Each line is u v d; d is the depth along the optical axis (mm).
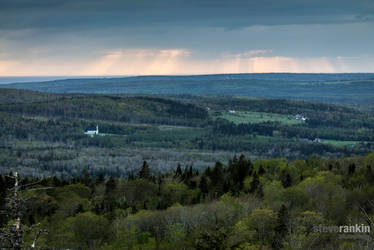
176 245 60281
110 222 81938
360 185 92375
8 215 21656
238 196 96438
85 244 69438
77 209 95125
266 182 101750
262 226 58938
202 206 80750
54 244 63844
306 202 76625
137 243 67312
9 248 21422
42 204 92750
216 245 35062
